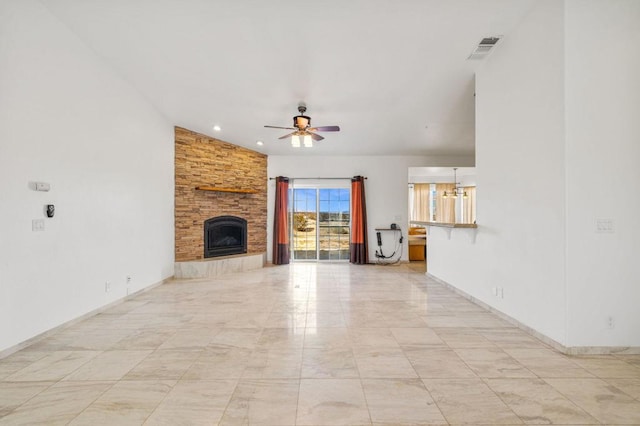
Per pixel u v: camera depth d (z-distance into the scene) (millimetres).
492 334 3127
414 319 3598
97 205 3826
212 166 6488
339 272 6672
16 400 2035
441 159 7953
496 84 3572
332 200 8078
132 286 4590
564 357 2604
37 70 2973
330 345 2889
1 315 2631
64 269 3311
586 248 2619
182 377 2322
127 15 3051
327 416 1874
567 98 2602
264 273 6543
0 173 2631
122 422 1818
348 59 3705
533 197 3004
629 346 2633
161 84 4406
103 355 2688
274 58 3703
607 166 2609
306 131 4766
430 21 3055
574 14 2592
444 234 5340
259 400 2035
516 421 1817
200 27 3184
